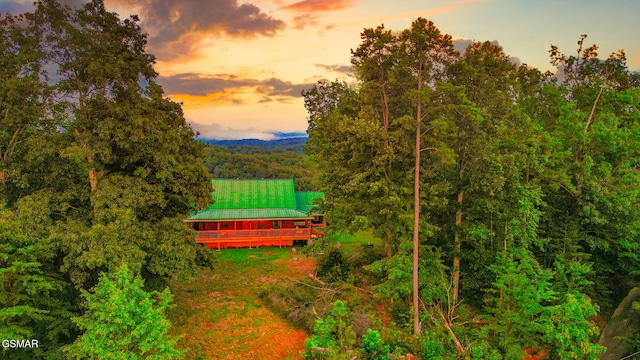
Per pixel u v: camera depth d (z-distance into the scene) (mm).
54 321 15320
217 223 34031
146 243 17234
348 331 15797
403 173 21062
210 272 27641
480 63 21203
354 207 21969
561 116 26750
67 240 14906
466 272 23766
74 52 15773
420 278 20656
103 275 13695
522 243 21203
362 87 21250
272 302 22578
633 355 18094
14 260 13859
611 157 26672
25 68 15781
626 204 22312
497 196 21188
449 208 22625
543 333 19188
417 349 17812
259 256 31562
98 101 16156
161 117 18094
